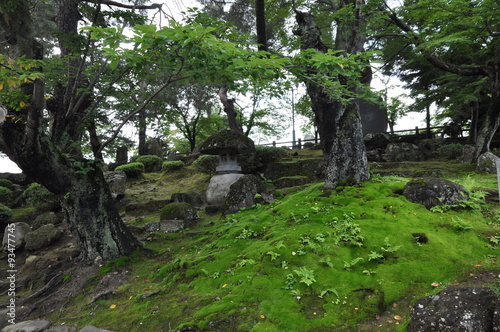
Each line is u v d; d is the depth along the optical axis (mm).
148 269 6395
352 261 4727
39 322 5125
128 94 8852
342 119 7855
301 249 5234
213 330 3867
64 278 6480
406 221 5691
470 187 6559
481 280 4047
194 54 4117
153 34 3850
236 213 8484
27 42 5988
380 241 5152
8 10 5723
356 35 8398
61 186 6582
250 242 6230
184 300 4781
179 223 8562
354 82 5773
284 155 14664
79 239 6922
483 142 11352
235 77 5176
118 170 14602
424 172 10508
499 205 6117
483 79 12148
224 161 10961
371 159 13953
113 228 7012
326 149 8047
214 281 5090
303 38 8555
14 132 5914
